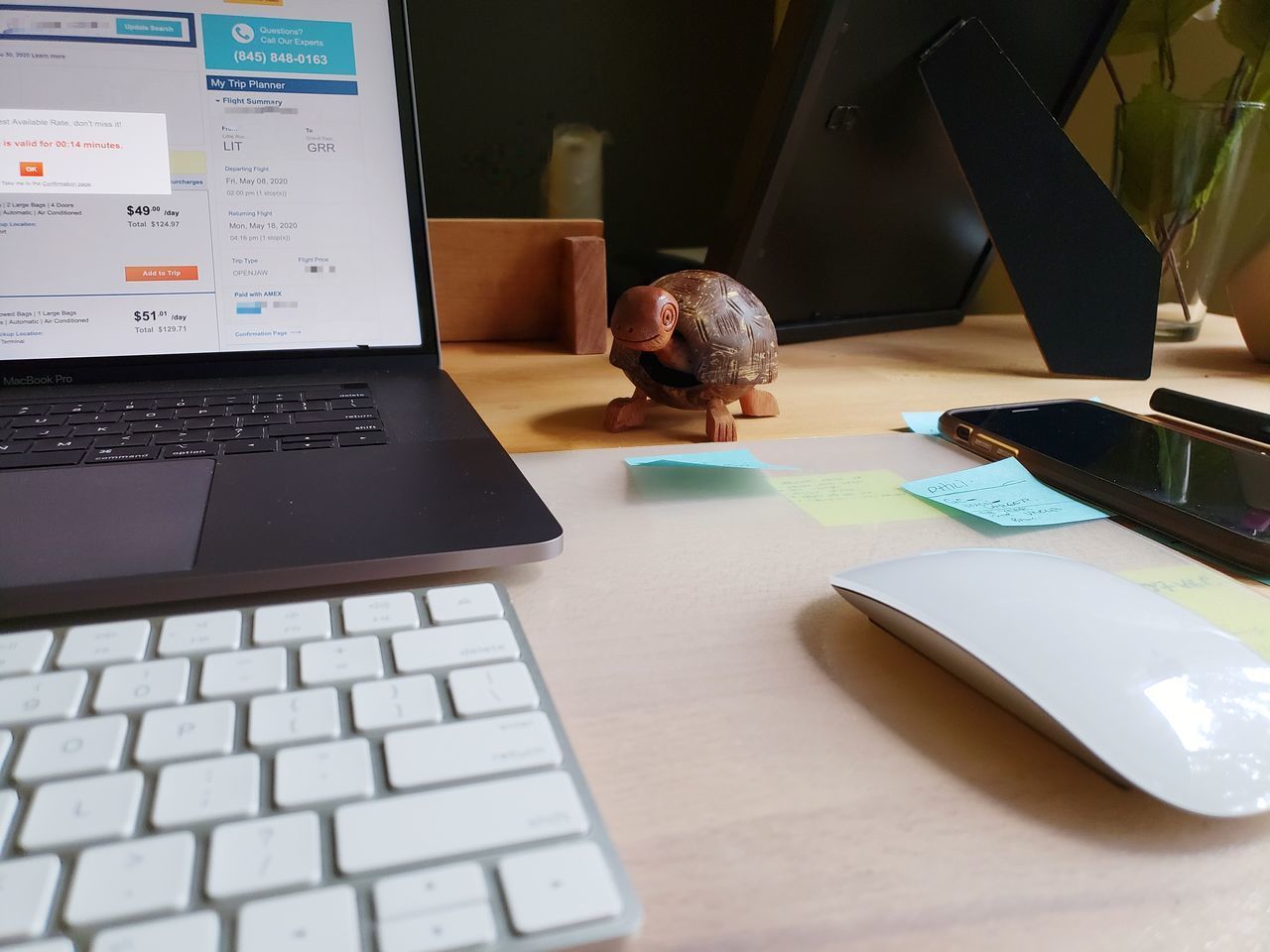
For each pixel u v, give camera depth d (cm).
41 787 21
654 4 88
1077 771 25
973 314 113
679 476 50
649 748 26
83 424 47
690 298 55
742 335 56
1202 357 86
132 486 39
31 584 30
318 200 56
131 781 21
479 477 42
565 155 90
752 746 26
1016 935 20
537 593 35
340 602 29
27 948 17
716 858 22
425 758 22
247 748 23
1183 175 85
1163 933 20
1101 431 55
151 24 53
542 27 85
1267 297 79
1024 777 25
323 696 25
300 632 28
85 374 53
